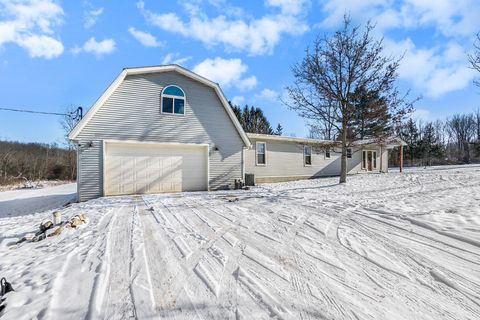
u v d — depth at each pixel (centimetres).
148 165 1162
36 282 310
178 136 1223
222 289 289
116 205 835
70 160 3086
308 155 1947
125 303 262
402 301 262
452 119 4925
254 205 789
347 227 516
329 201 807
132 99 1134
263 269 339
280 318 235
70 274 330
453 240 416
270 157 1747
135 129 1134
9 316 241
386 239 439
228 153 1340
